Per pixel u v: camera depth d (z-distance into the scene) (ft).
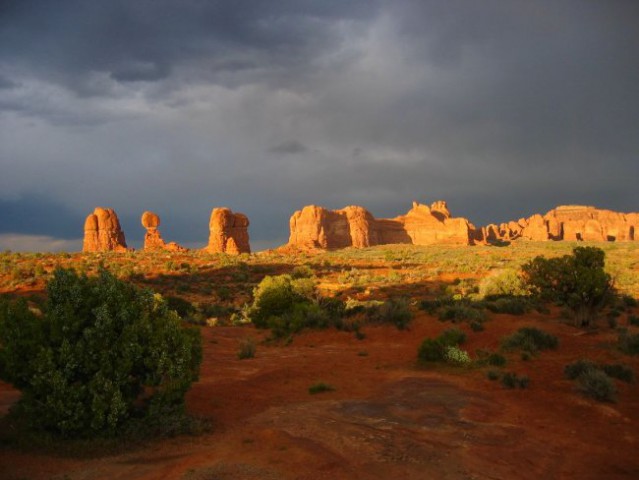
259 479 26.32
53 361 33.91
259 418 40.24
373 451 31.50
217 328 117.08
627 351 65.05
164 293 196.54
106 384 33.60
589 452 34.04
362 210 578.66
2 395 46.24
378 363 67.72
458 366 63.62
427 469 29.09
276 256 374.02
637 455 33.60
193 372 39.45
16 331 34.01
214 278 241.14
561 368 59.77
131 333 35.40
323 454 30.50
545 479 29.17
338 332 93.25
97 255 296.92
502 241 590.14
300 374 60.23
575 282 85.10
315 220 536.83
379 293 192.75
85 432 33.22
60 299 36.04
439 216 648.79
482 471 29.48
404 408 43.73
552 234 636.07
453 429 37.73
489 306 103.81
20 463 29.22
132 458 30.58
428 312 100.01
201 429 35.94
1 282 185.26
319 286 218.79
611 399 46.75
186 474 26.84
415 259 347.77
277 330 97.91
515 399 48.42
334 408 43.19
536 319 92.43
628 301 118.21
